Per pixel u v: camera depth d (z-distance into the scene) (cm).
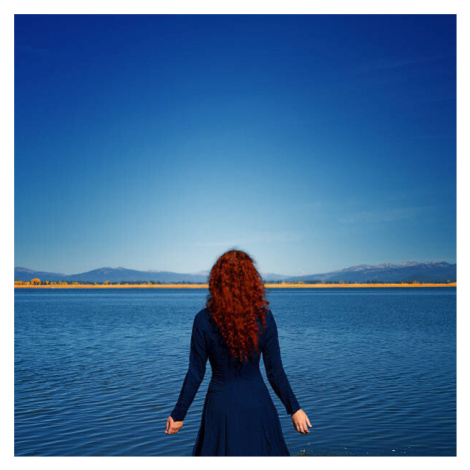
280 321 3281
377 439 653
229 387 320
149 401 904
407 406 847
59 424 743
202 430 326
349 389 1009
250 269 323
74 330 2634
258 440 313
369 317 3700
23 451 613
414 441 644
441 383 1077
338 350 1709
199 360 329
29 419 773
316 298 9869
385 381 1102
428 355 1572
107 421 760
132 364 1393
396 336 2220
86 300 9188
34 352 1694
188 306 6244
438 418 762
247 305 315
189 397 329
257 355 323
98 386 1055
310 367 1316
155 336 2295
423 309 4988
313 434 681
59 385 1068
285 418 783
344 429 705
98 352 1688
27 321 3400
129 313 4522
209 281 328
